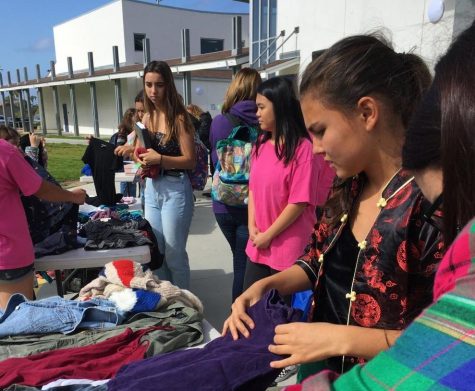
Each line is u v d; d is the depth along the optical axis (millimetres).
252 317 1416
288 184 2334
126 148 3711
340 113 1011
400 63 1016
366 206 1142
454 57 530
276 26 12672
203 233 5863
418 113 606
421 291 1008
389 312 1050
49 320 2137
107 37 32469
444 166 527
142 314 2266
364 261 1081
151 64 3154
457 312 443
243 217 2982
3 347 2012
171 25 32562
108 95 30062
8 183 2570
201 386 1272
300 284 1437
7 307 2266
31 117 35469
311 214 2424
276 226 2369
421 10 6539
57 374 1773
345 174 1080
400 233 999
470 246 472
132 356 1920
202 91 23125
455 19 5402
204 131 7523
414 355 455
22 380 1751
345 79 985
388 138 1018
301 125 2287
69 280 3734
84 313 2189
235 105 3016
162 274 3598
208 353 1438
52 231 3221
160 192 3301
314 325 1080
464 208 519
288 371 2170
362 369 517
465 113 495
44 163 6070
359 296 1104
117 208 4848
